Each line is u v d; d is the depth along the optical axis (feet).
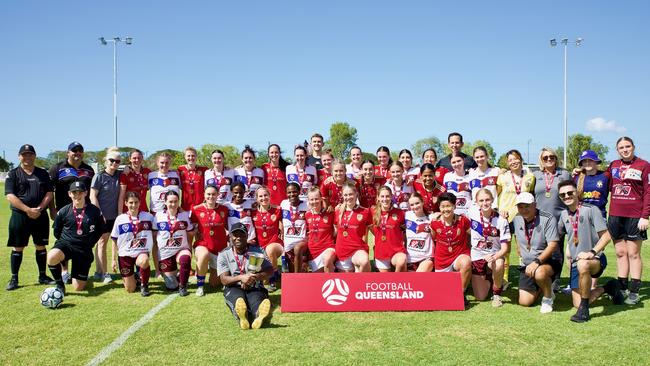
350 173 29.99
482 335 16.74
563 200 19.93
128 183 26.94
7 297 22.35
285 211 24.71
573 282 19.97
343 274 20.49
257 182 28.81
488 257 20.85
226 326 17.97
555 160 22.86
